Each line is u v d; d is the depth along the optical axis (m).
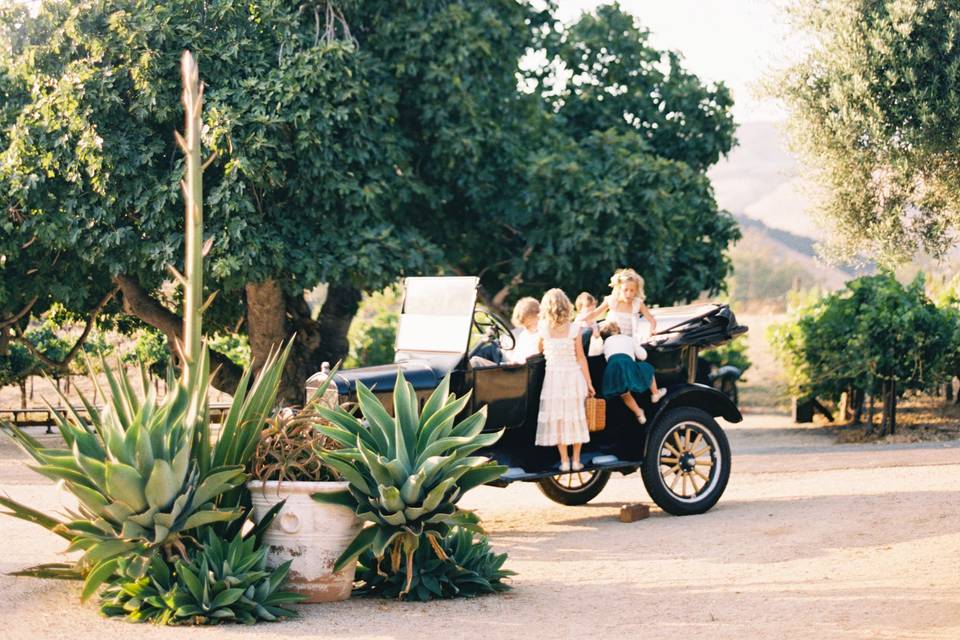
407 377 8.02
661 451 8.75
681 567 6.68
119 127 13.67
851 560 6.61
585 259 15.90
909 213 15.82
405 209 16.42
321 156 13.70
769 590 5.90
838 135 14.85
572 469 8.40
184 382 5.54
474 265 18.62
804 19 15.25
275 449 5.79
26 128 13.55
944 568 6.21
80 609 5.52
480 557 6.16
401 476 5.69
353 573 5.86
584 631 5.08
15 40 14.69
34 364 18.19
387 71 15.44
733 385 19.42
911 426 15.59
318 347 17.34
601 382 8.73
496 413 8.30
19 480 11.85
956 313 15.02
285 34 13.87
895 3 14.02
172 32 13.47
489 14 15.67
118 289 16.48
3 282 15.09
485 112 16.05
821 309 16.83
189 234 5.58
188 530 5.54
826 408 18.81
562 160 16.11
